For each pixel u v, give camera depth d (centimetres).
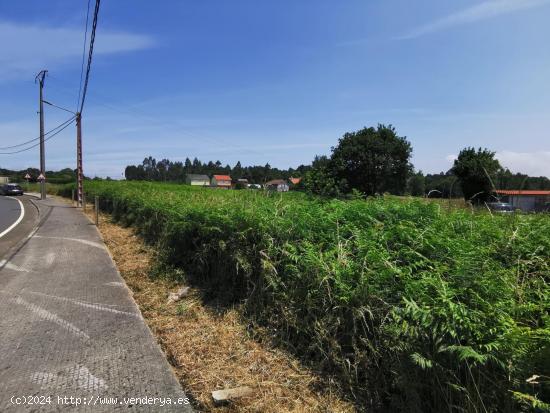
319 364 338
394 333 284
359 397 300
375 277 334
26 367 359
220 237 563
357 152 4275
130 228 1334
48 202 3241
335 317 345
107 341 416
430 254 380
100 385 330
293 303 398
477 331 247
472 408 232
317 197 749
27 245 1023
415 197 607
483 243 426
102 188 2425
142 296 579
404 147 4325
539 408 206
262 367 354
